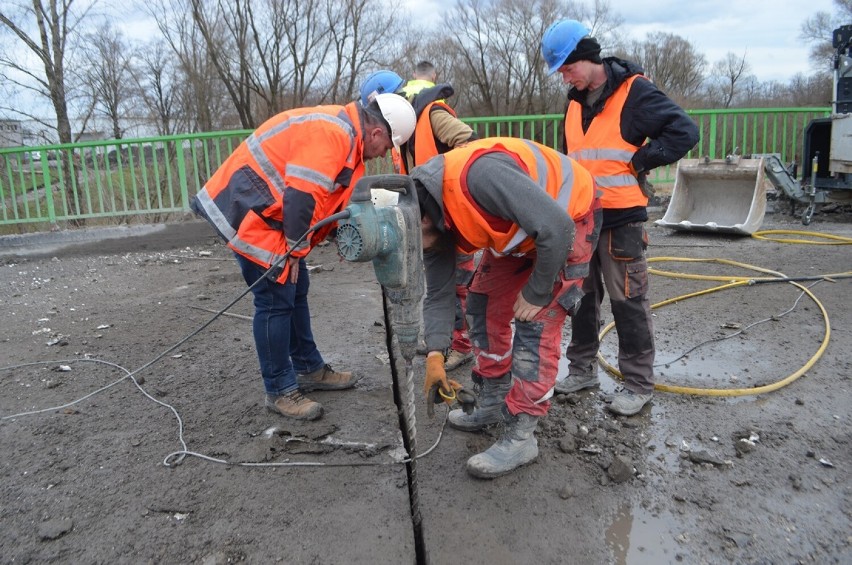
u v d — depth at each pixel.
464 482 2.78
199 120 19.12
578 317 3.50
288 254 2.81
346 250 2.14
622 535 2.42
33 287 6.64
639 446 3.04
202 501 2.68
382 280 2.28
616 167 3.08
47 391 3.82
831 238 7.36
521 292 2.47
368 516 2.55
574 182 2.54
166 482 2.82
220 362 4.21
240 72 19.17
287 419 3.37
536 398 2.73
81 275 7.18
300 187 2.90
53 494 2.75
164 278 6.83
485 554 2.32
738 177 7.99
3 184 8.92
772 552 2.30
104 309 5.59
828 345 4.18
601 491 2.70
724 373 3.84
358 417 3.38
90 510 2.63
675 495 2.64
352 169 3.11
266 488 2.76
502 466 2.78
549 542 2.38
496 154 2.28
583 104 3.26
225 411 3.48
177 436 3.22
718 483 2.73
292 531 2.47
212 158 9.90
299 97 20.34
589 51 3.03
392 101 3.15
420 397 3.62
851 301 5.00
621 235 3.13
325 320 5.05
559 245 2.17
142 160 8.84
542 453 2.99
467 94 28.34
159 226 8.75
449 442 3.13
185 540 2.43
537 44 26.58
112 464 2.98
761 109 9.85
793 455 2.92
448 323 2.67
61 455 3.07
